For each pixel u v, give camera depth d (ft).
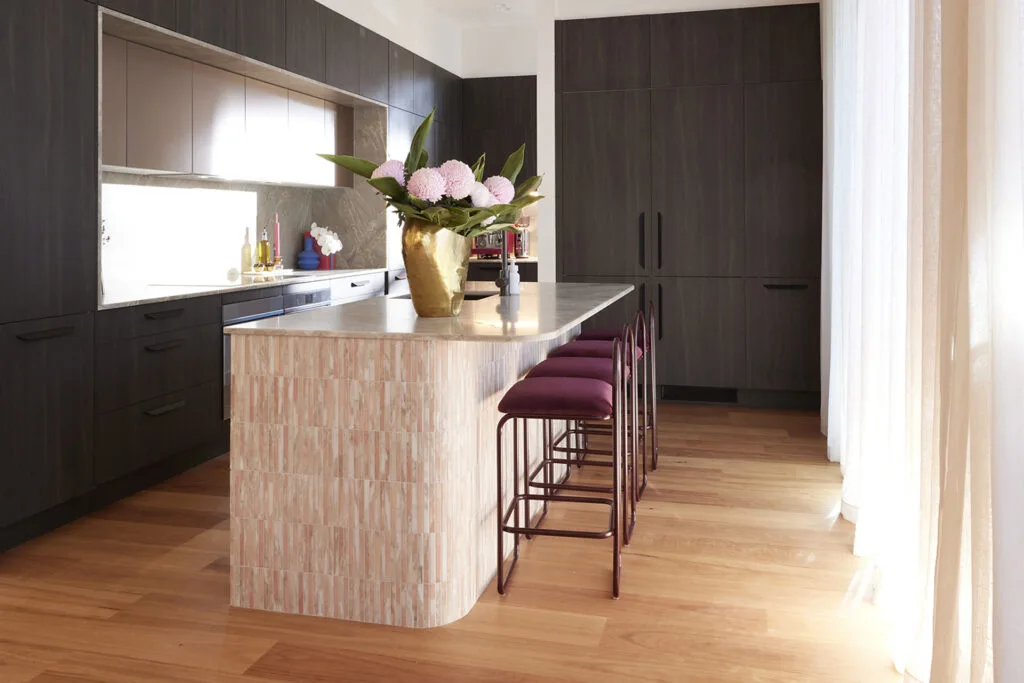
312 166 19.62
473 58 26.63
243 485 9.04
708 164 19.48
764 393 19.74
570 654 8.03
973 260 5.36
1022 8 4.65
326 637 8.42
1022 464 4.65
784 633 8.45
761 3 18.92
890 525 9.03
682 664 7.83
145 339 13.01
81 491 11.79
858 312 11.84
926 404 7.01
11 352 10.56
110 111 13.14
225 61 15.61
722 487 13.46
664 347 20.02
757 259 19.36
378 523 8.70
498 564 9.37
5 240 10.44
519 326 8.96
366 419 8.67
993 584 4.83
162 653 8.08
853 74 12.34
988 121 5.21
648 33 19.61
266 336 8.87
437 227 9.67
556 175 20.31
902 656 7.64
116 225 15.38
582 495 13.24
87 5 11.76
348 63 19.49
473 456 9.15
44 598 9.32
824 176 16.76
